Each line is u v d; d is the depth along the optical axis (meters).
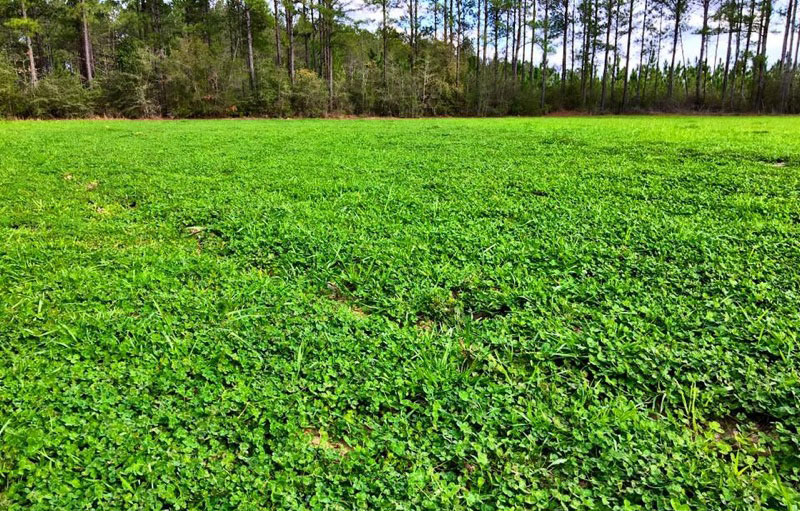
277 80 36.59
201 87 35.44
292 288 4.17
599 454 2.35
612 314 3.55
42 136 17.47
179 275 4.45
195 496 2.12
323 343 3.26
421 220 6.05
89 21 34.59
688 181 7.77
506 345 3.24
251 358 3.11
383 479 2.20
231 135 18.31
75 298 3.94
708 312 3.48
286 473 2.24
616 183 7.77
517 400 2.74
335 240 5.23
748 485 2.13
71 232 5.68
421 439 2.45
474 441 2.44
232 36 47.06
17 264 4.64
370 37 47.81
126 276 4.36
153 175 9.17
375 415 2.65
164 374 2.95
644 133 16.19
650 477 2.16
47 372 2.95
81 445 2.40
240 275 4.46
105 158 11.45
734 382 2.79
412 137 16.91
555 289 3.96
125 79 34.03
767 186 7.24
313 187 7.89
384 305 3.88
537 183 7.90
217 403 2.70
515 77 43.75
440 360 3.07
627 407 2.61
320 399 2.77
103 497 2.09
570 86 45.75
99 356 3.16
